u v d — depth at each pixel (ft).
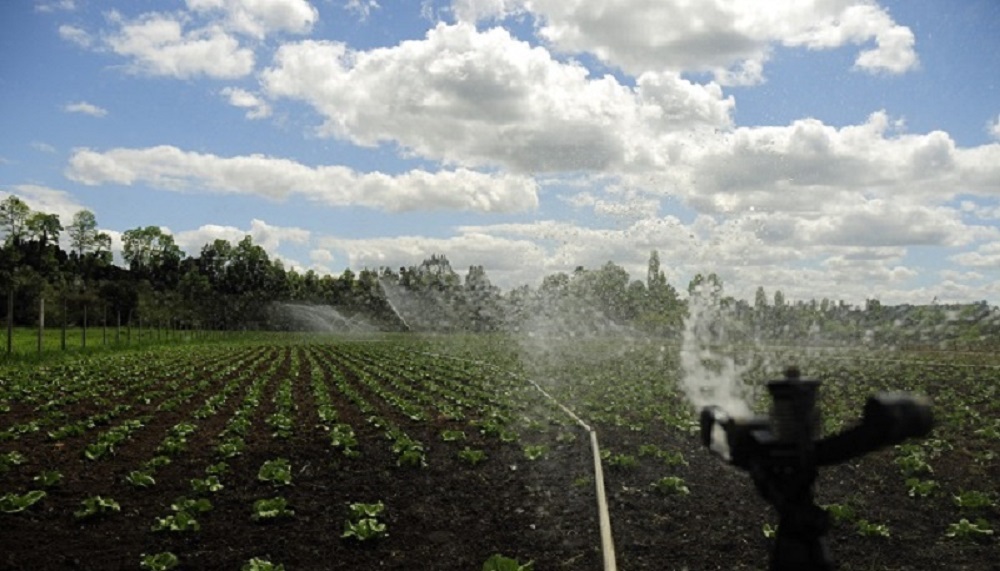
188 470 39.11
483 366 116.57
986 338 144.66
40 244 330.75
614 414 62.64
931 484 35.70
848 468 40.68
